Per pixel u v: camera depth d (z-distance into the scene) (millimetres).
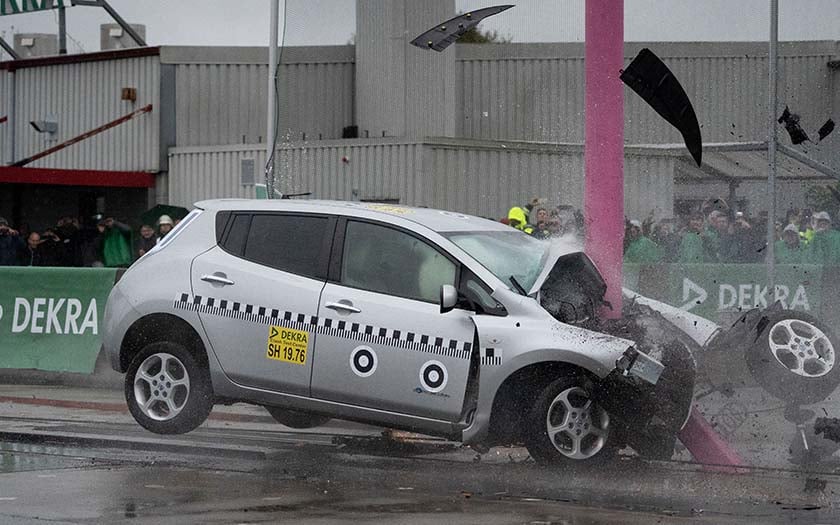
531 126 43000
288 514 15938
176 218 49219
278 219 21703
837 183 33750
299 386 20859
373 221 21031
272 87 47375
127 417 27031
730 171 35500
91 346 33812
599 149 21828
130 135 66250
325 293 20812
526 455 22000
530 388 19844
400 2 46406
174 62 65062
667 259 35000
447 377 19812
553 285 20359
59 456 21062
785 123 26906
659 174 36688
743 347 21984
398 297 20422
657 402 19953
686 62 34531
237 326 21297
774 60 32438
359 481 18875
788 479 19438
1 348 34812
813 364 21953
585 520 15820
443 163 45438
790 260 33906
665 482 19062
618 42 21891
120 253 48219
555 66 41906
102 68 68062
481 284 20000
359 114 47719
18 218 68000
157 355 22078
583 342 19344
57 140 70625
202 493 17484
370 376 20328
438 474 19719
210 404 21953
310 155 47781
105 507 16250
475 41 43781
